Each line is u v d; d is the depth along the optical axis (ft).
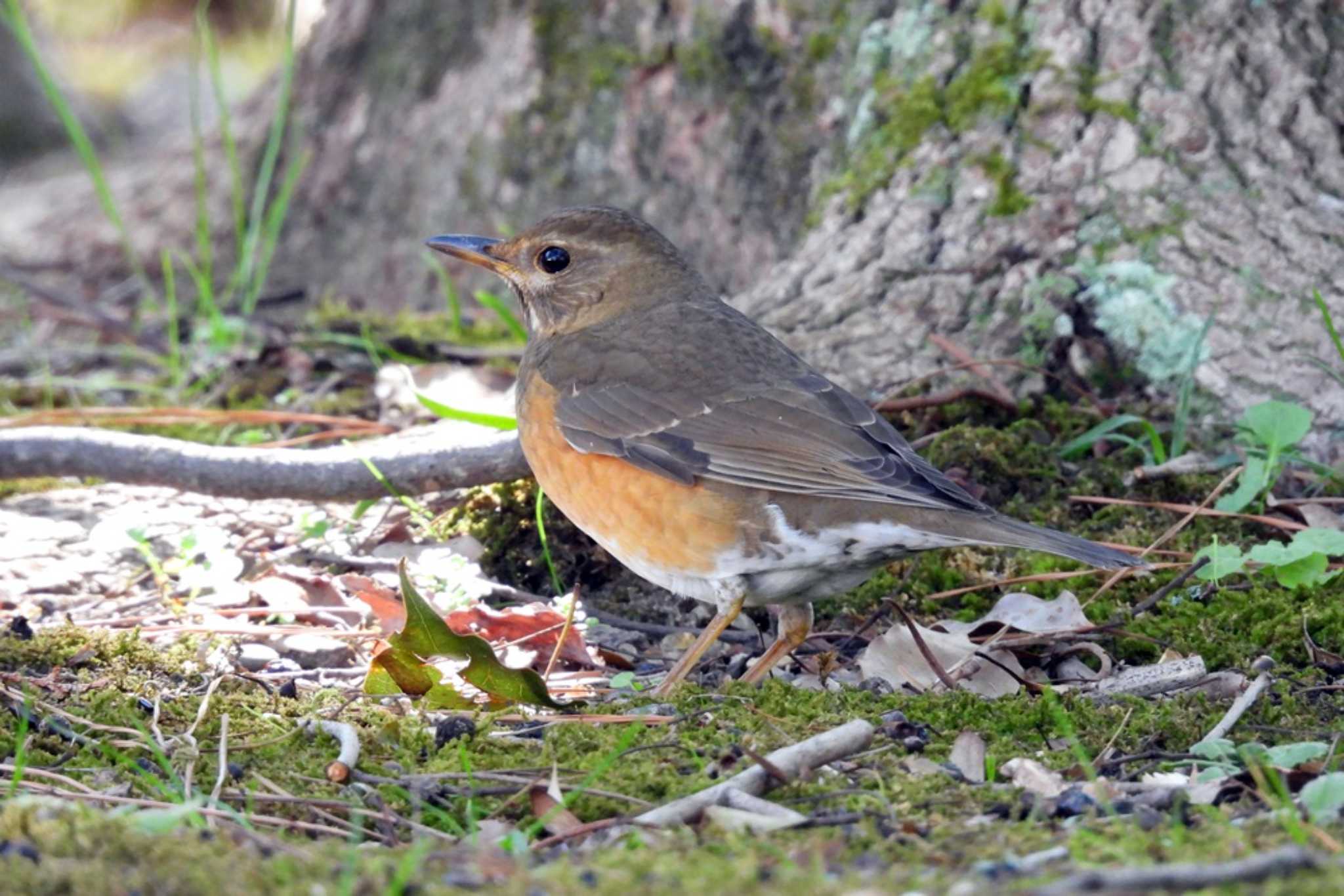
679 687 29.40
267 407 45.73
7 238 66.03
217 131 63.93
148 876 20.03
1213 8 42.45
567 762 25.71
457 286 55.21
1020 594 32.91
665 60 51.21
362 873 20.15
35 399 48.65
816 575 30.19
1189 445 38.86
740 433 30.45
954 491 28.96
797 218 48.78
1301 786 24.02
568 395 32.22
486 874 20.20
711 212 50.39
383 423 43.32
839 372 40.75
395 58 58.29
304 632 31.89
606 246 34.88
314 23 61.21
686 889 19.29
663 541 30.83
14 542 36.73
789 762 24.30
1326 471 36.78
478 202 54.75
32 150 90.48
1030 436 38.99
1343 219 40.34
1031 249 41.75
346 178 58.80
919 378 39.50
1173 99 41.96
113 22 109.40
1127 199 41.57
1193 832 21.76
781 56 49.06
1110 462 38.17
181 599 34.04
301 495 36.27
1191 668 29.30
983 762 25.61
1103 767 25.71
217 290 59.72
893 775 24.85
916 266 42.42
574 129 52.95
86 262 63.36
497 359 46.34
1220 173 41.27
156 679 29.68
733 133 49.85
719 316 33.65
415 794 24.56
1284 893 17.92
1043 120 42.75
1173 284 40.45
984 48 43.96
